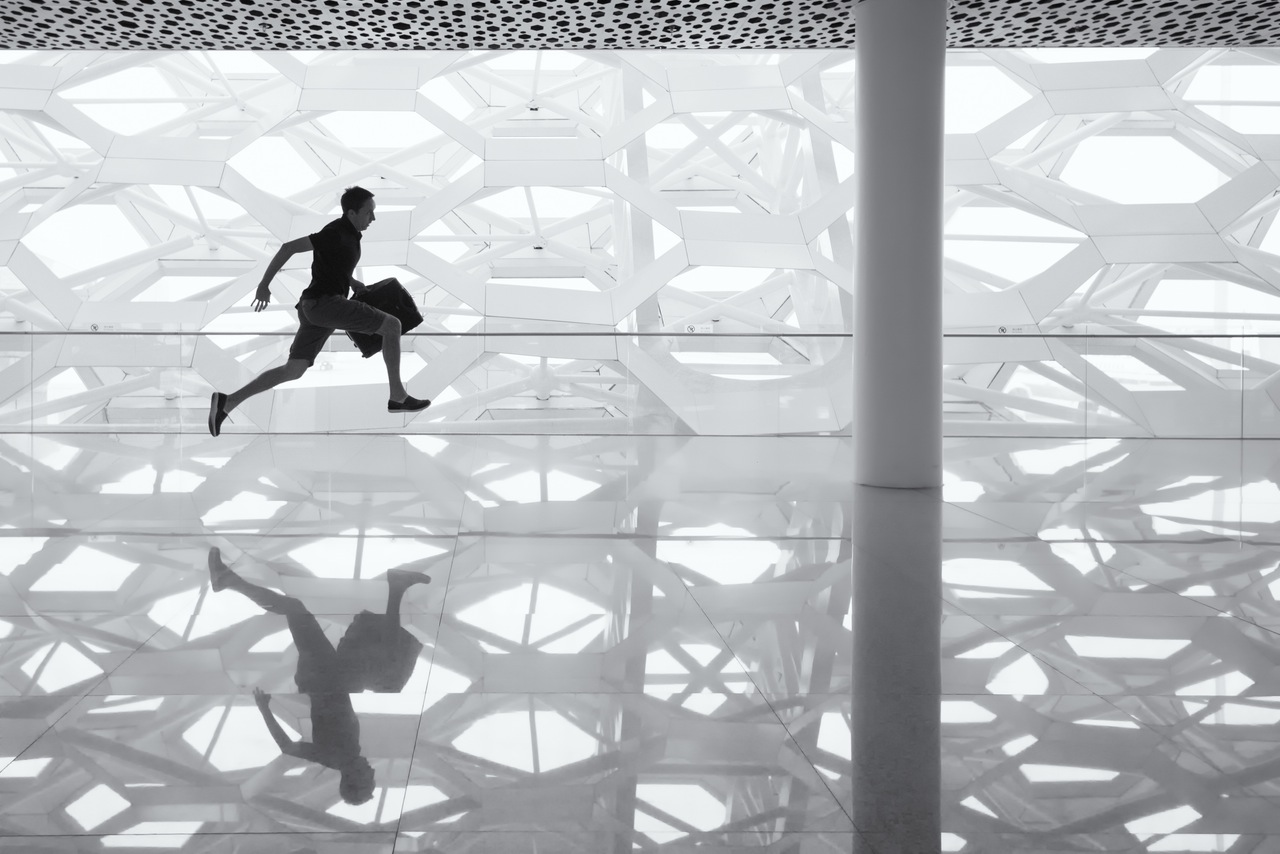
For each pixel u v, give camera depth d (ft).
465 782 8.60
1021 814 8.05
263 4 31.63
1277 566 17.44
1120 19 33.94
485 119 98.94
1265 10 33.09
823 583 16.25
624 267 96.07
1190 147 99.86
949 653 12.42
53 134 109.81
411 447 39.29
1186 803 8.27
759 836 7.68
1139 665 11.96
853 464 29.78
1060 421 45.83
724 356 45.65
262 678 11.30
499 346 46.24
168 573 16.70
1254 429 44.52
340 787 8.50
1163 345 44.93
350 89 74.74
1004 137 76.02
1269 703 10.62
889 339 28.53
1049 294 72.28
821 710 10.41
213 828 7.76
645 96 101.81
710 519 22.63
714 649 12.54
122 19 33.40
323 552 18.53
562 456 36.29
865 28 28.48
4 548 18.74
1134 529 21.50
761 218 71.56
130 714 10.17
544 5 31.81
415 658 12.09
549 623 13.70
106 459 34.47
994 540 20.13
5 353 44.45
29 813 8.01
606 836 7.67
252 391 27.68
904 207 28.17
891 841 7.62
